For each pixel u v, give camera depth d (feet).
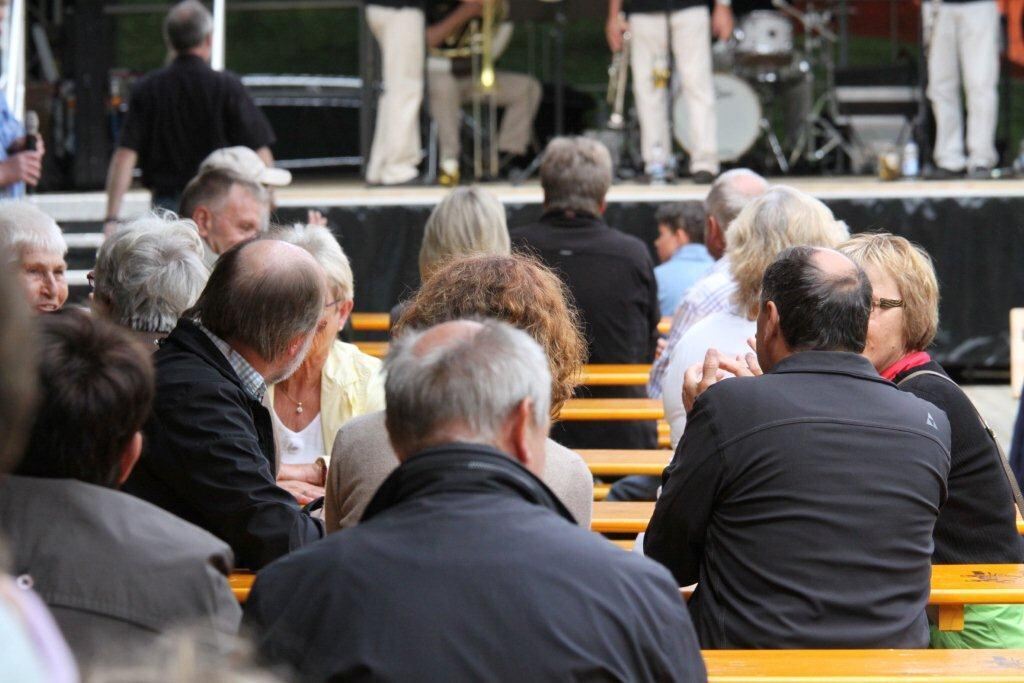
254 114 70.38
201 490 26.27
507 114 103.60
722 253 49.16
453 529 17.03
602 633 16.60
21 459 18.19
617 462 37.99
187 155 69.92
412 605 16.51
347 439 25.52
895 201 86.07
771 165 112.06
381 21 91.09
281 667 16.48
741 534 24.39
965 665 23.53
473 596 16.56
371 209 86.02
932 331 31.42
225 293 27.17
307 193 87.25
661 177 95.20
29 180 58.13
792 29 106.01
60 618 17.26
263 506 26.30
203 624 16.74
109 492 18.43
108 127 100.58
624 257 49.85
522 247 49.96
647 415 43.09
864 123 106.01
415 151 93.35
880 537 24.07
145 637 17.42
